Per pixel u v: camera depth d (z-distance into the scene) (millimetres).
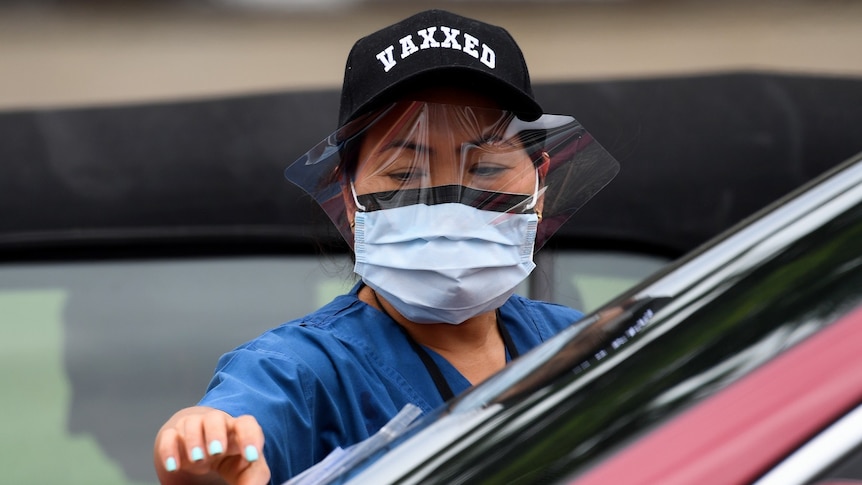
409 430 3809
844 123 9984
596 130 9750
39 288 9555
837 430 3031
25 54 11641
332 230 5832
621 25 12172
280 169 9578
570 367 3668
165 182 9617
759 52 12297
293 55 11883
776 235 3668
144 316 9586
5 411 9344
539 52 12148
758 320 3391
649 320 3637
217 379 4734
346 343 5016
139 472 9352
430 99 5062
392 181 5062
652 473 3094
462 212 5008
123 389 9477
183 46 11805
